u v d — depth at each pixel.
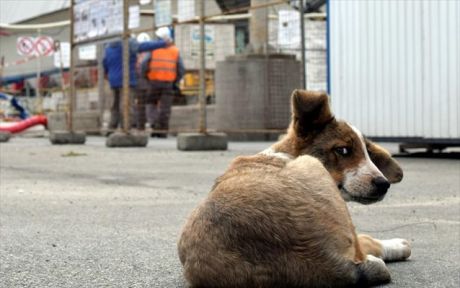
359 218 6.10
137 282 3.96
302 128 3.95
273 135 17.62
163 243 5.03
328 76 12.77
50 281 4.00
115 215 6.33
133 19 16.48
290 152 3.95
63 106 26.42
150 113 19.47
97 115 22.64
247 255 3.19
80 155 13.59
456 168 10.02
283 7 17.97
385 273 3.60
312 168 3.47
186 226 3.45
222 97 17.50
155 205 6.95
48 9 34.25
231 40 19.59
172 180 9.13
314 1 18.55
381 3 11.90
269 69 17.05
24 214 6.43
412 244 4.95
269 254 3.18
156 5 16.03
